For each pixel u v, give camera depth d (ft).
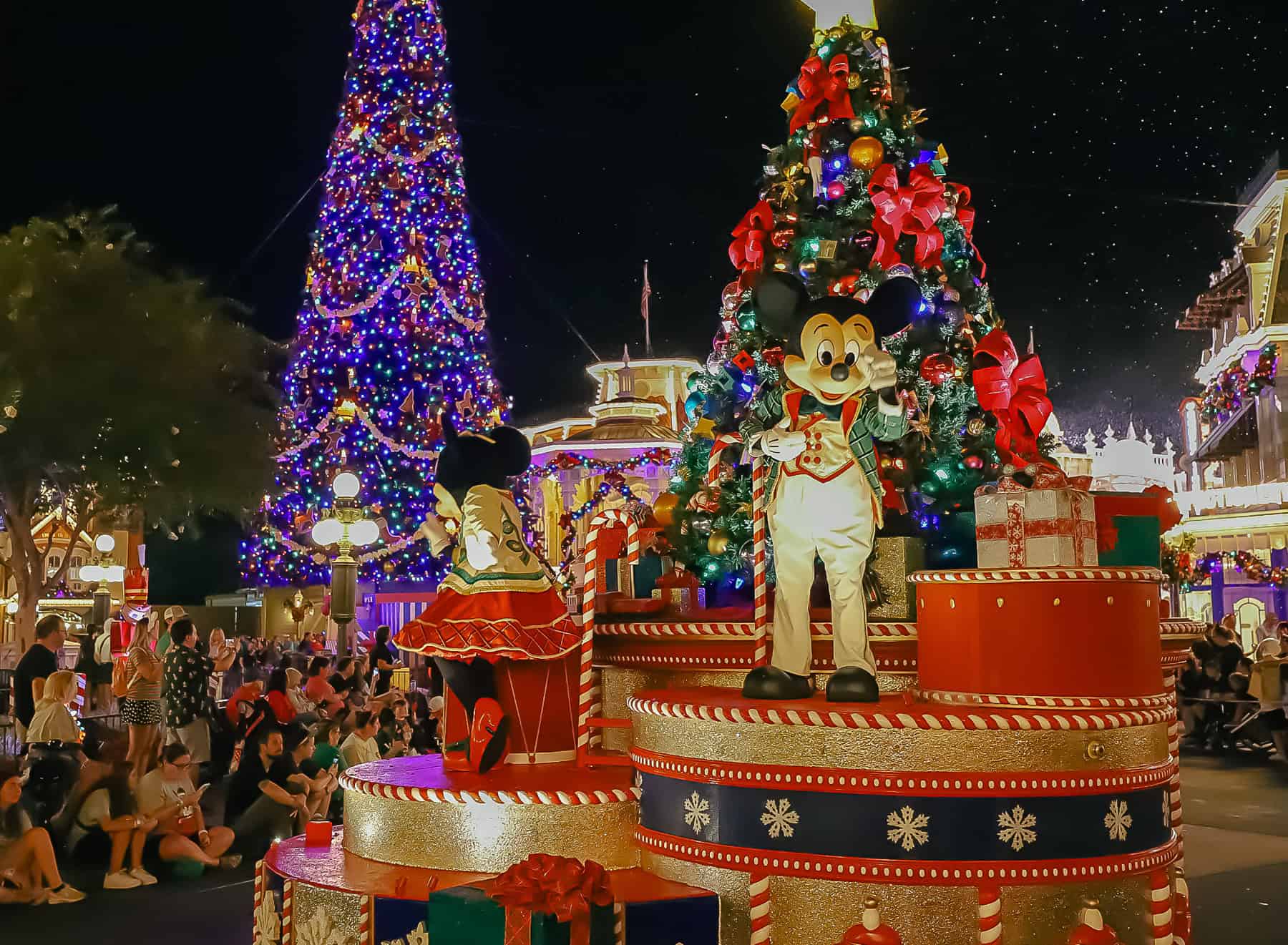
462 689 18.52
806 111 22.08
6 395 61.93
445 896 13.94
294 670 39.83
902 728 14.15
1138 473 80.74
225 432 70.95
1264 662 57.26
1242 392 91.45
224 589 115.55
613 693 20.48
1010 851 13.96
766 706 15.12
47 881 28.40
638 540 19.86
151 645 53.26
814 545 16.33
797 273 21.03
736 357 21.90
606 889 13.67
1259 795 45.62
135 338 66.28
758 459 17.46
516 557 18.80
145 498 69.00
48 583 67.51
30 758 32.94
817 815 14.33
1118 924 14.64
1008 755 14.14
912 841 13.99
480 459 19.27
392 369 92.17
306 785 33.86
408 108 91.35
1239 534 90.79
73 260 66.95
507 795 16.43
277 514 92.89
